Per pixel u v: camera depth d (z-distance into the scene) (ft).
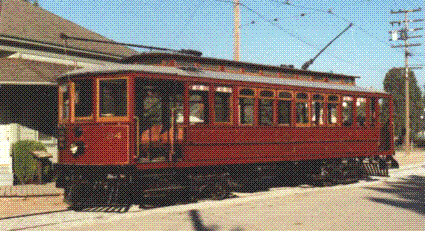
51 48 57.00
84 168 33.86
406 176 62.69
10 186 46.62
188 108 36.68
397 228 26.53
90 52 60.44
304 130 45.88
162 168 35.19
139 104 34.86
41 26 60.39
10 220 30.83
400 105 177.88
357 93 52.29
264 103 42.42
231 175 41.75
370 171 55.47
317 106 47.57
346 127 50.62
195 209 34.32
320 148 47.57
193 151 36.96
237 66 42.68
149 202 37.58
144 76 34.30
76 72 34.99
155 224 28.60
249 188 48.16
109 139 33.50
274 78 44.65
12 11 60.75
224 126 39.01
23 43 54.08
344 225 27.48
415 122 178.60
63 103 36.01
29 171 48.16
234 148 39.78
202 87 37.63
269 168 43.96
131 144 33.30
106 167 33.37
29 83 47.14
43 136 51.19
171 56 38.29
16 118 49.37
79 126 34.19
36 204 37.24
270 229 26.45
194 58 39.40
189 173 37.32
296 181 52.06
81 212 33.53
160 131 35.73
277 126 43.37
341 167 51.13
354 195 41.78
